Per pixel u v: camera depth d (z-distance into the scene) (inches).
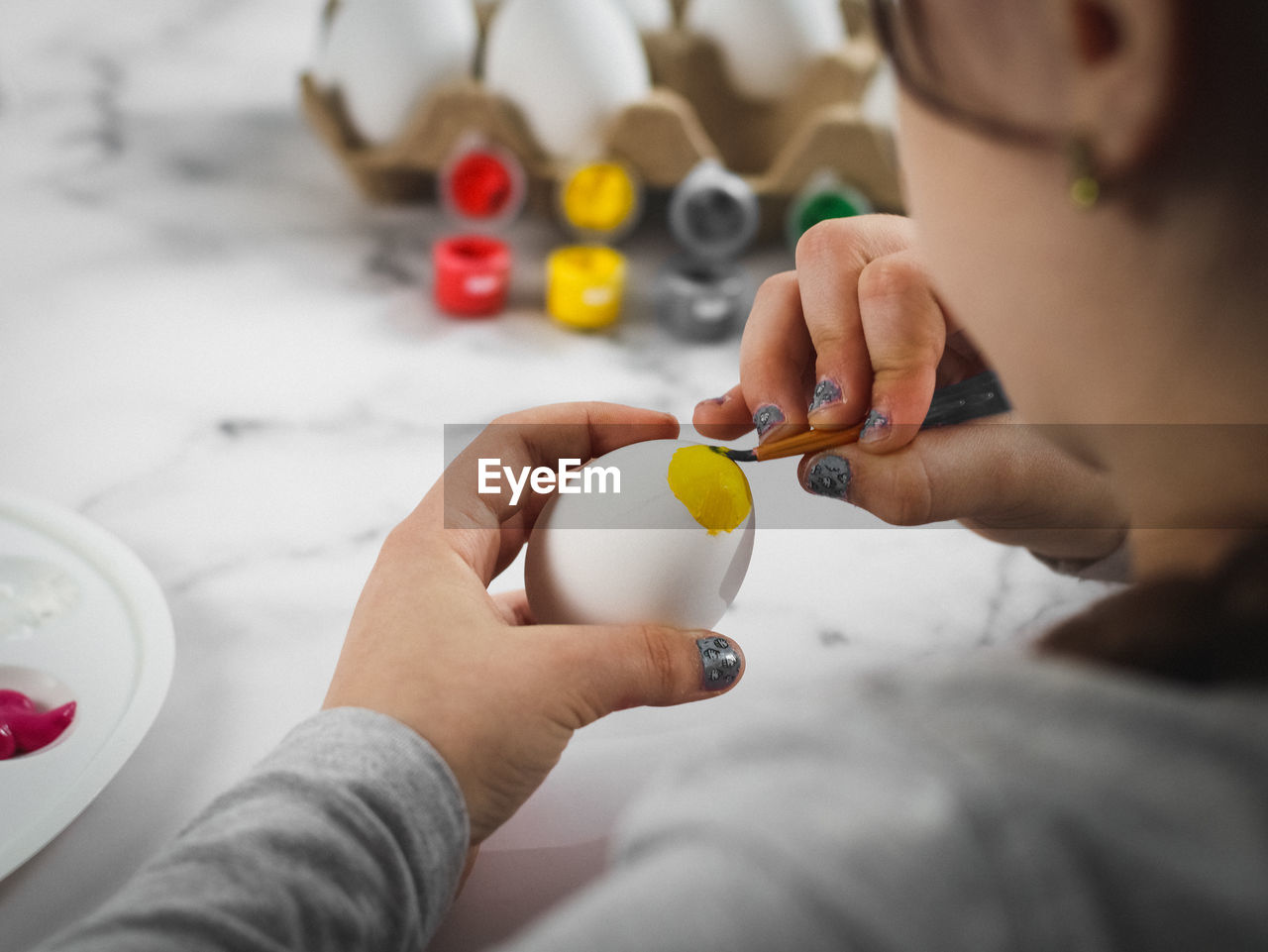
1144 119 5.3
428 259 18.1
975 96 6.0
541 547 12.3
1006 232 6.2
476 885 12.1
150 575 13.5
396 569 11.3
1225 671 5.6
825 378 12.4
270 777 9.0
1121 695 5.4
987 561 14.6
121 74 20.9
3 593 13.3
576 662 10.5
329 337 16.6
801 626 13.9
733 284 17.2
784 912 4.8
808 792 5.2
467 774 9.8
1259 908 4.7
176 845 8.4
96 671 12.9
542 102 17.8
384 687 10.0
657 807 5.6
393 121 18.1
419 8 17.7
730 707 13.1
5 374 15.6
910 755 5.3
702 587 12.1
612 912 5.0
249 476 14.8
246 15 23.2
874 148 17.6
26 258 17.2
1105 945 4.8
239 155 19.5
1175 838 4.9
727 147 18.8
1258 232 5.5
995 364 7.1
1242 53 5.1
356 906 8.2
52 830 11.6
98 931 7.4
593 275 17.0
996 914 4.8
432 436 15.5
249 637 13.5
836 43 18.3
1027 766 5.2
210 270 17.4
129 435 15.1
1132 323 6.1
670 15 19.1
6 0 22.1
